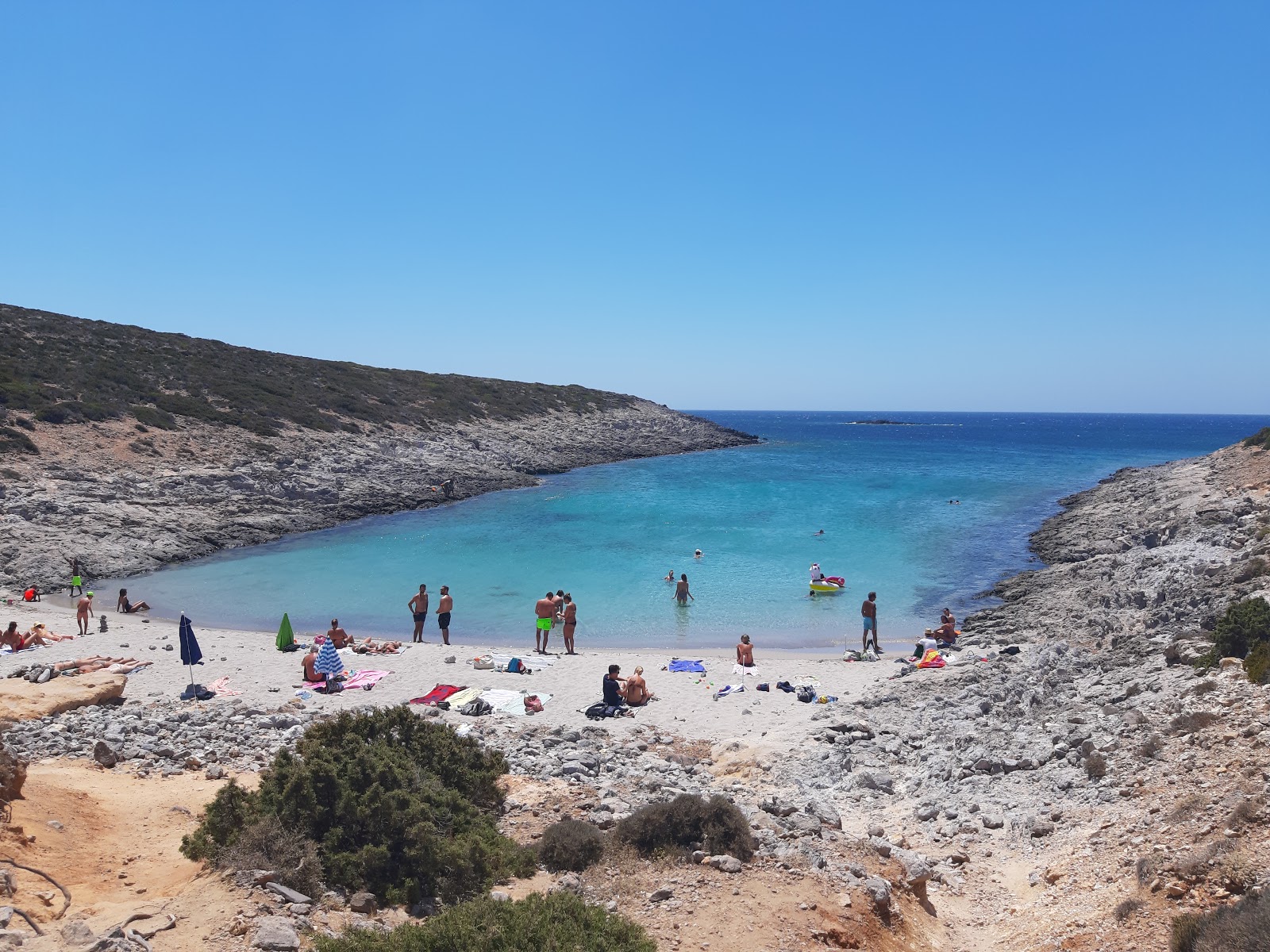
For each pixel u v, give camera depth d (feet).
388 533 146.51
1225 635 49.11
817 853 31.71
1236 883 24.94
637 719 58.08
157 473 149.18
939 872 34.47
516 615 94.73
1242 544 85.76
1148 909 25.88
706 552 128.47
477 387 311.68
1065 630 77.41
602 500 188.85
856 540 138.41
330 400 226.17
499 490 205.57
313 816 29.53
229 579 112.16
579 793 39.83
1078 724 47.29
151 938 22.40
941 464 287.07
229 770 43.06
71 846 29.37
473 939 22.85
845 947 25.75
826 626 89.97
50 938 21.74
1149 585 79.92
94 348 202.80
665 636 86.33
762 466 273.95
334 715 55.42
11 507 123.03
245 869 26.55
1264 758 31.96
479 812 33.96
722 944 24.91
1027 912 30.12
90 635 79.10
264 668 68.74
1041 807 38.58
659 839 31.86
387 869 28.68
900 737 52.54
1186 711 41.32
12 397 154.92
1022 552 128.98
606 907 27.12
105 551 118.11
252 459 168.76
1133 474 213.05
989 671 64.59
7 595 101.14
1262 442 160.97
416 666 71.10
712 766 49.24
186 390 195.11
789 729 55.36
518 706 59.98
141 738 46.55
